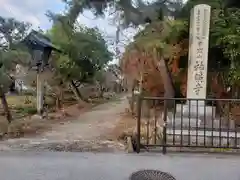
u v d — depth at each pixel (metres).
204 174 3.61
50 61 11.58
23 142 5.26
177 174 3.59
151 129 6.05
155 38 8.48
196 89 6.29
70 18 9.29
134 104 11.07
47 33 12.73
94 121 9.07
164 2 8.41
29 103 12.95
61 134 6.43
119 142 5.27
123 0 8.40
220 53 7.94
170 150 4.59
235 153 4.48
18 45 7.73
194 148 4.70
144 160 4.10
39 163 3.92
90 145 4.95
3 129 6.77
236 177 3.53
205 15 6.22
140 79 9.81
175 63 8.83
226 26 7.38
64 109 12.78
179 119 5.83
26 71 9.27
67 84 15.76
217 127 5.62
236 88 7.58
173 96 8.87
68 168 3.74
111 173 3.58
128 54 9.66
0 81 7.33
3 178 3.37
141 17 8.63
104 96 24.92
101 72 18.25
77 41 13.49
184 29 8.10
